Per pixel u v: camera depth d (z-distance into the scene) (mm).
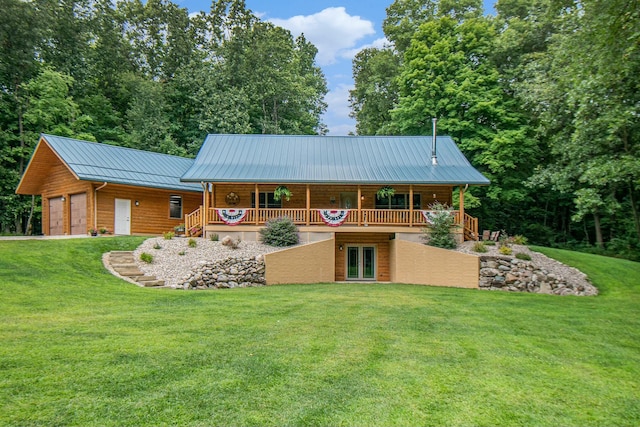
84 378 4828
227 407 4227
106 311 8578
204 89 35125
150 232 22234
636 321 9008
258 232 18469
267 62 37906
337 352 6137
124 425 3814
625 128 13961
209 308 9375
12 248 13633
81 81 31422
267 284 15273
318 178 18719
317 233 18656
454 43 26219
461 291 13672
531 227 29719
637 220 17938
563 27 16766
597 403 4641
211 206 21062
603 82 11898
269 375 5113
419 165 20438
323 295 11969
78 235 19844
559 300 12109
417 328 7879
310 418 4039
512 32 24344
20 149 25625
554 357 6250
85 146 21391
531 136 24703
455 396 4688
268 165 20281
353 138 23328
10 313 7914
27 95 26578
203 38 41719
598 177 14555
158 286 13172
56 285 10797
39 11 27359
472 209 28016
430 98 25641
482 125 25500
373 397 4570
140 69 39094
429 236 18016
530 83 20625
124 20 39344
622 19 9281
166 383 4770
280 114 38906
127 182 20281
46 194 22672
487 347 6676
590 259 17312
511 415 4273
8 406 4090
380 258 19984
